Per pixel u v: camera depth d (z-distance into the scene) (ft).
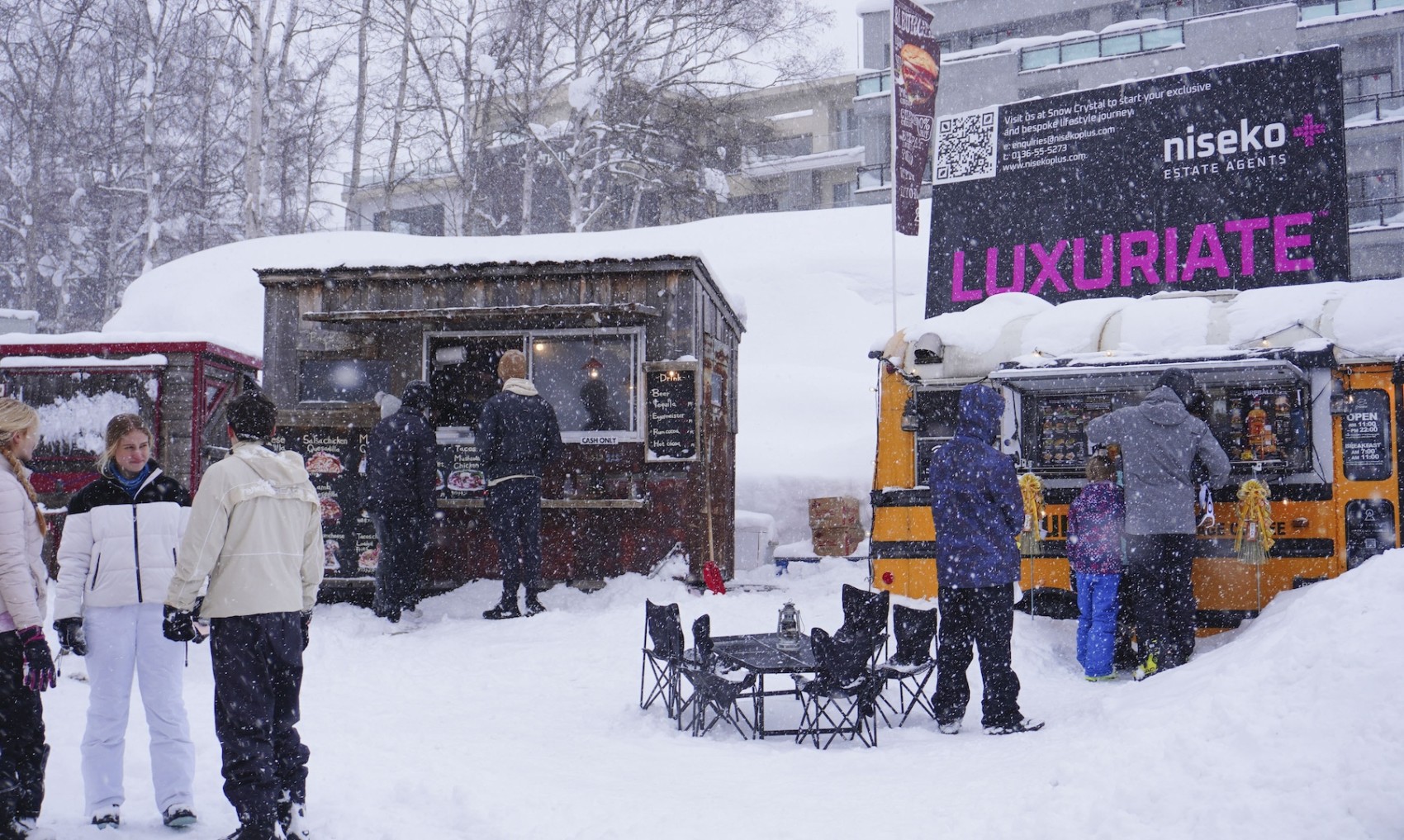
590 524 34.78
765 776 16.56
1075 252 39.37
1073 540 25.22
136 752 17.12
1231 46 112.27
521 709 21.91
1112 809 12.73
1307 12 109.40
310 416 35.29
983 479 19.90
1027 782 14.38
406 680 24.35
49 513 31.94
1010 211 40.63
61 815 14.30
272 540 13.26
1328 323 27.07
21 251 118.83
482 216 102.37
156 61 93.56
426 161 104.99
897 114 42.57
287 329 36.68
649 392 34.71
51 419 32.40
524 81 98.12
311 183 116.67
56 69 114.32
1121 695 18.74
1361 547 26.40
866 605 20.66
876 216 87.86
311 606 14.11
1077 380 28.25
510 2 95.86
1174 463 23.85
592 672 25.02
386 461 31.01
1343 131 35.81
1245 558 26.50
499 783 15.58
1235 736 13.35
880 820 13.67
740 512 43.01
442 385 36.22
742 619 28.96
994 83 122.52
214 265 80.94
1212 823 11.82
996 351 29.81
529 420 31.76
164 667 14.12
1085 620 25.25
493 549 35.22
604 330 35.27
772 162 145.48
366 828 13.82
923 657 21.11
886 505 30.45
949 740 19.10
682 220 121.70
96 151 111.45
